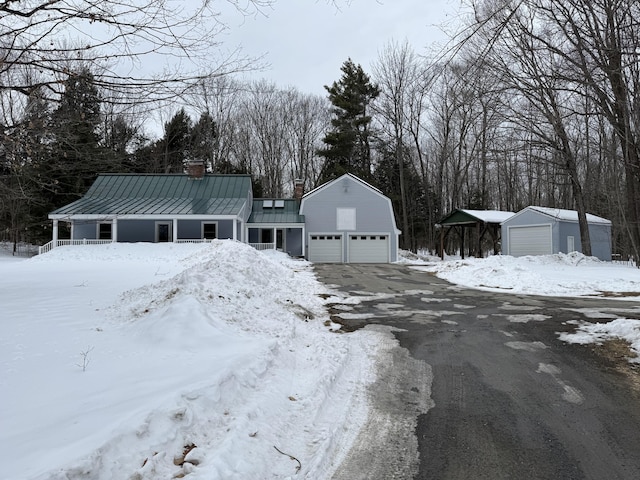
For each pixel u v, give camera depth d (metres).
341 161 43.41
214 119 32.38
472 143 35.59
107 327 6.39
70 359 4.91
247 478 3.09
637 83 6.99
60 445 2.89
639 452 3.76
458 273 17.95
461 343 7.34
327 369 5.63
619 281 14.34
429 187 45.50
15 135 5.96
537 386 5.37
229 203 27.02
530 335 7.75
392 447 3.87
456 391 5.23
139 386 4.09
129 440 3.04
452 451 3.80
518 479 3.35
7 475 2.48
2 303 7.77
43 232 30.27
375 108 41.94
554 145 16.94
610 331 7.59
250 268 10.67
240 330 6.56
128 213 24.31
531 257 19.97
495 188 47.66
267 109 46.91
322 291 13.23
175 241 24.39
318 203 29.70
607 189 11.94
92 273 13.57
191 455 3.18
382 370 5.99
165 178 29.27
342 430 4.19
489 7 5.52
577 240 24.86
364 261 29.56
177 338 5.70
